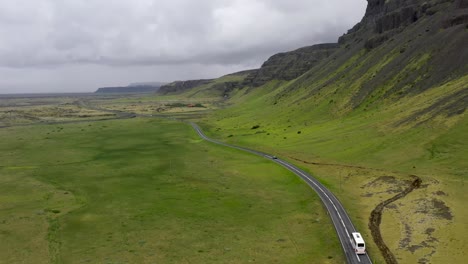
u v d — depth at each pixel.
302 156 142.50
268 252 69.56
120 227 83.62
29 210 96.06
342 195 99.56
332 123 186.62
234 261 66.50
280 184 114.81
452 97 136.12
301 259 66.31
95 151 178.75
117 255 70.00
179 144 195.75
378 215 82.94
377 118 160.88
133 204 99.31
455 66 166.38
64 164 150.50
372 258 64.38
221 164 144.12
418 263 60.09
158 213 91.88
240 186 114.12
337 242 72.12
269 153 156.38
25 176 131.38
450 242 64.38
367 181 106.06
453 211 75.88
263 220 85.88
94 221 87.69
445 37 194.00
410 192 91.81
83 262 67.56
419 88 172.62
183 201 101.06
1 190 114.69
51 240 77.38
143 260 67.75
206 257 68.25
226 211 92.44
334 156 134.12
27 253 71.94
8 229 83.56
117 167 143.88
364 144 135.62
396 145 125.31
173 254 69.88
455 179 92.88
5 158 163.88
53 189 114.94
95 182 122.38
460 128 117.00
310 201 96.81
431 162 107.44
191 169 137.75
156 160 155.50
